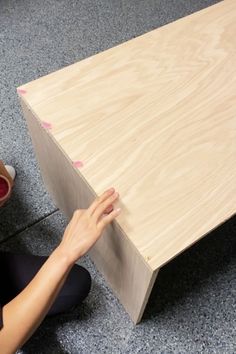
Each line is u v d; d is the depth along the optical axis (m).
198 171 0.76
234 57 0.93
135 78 0.88
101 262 1.01
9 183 1.03
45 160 1.00
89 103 0.84
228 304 1.08
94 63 0.90
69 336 1.02
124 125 0.81
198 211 0.71
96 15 1.64
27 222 1.19
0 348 0.67
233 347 1.02
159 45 0.95
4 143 1.32
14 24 1.61
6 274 0.92
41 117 0.82
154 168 0.76
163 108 0.84
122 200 0.72
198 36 0.97
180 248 0.67
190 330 1.04
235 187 0.74
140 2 1.69
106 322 1.04
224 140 0.80
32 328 0.71
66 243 0.71
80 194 0.86
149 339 1.03
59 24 1.61
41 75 1.47
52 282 0.70
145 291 0.79
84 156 0.77
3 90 1.42
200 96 0.86
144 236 0.68
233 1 1.04
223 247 1.16
